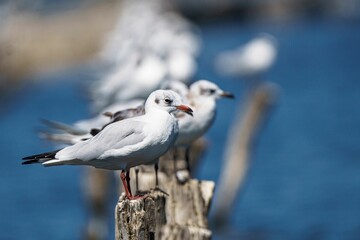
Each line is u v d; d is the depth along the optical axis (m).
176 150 10.63
